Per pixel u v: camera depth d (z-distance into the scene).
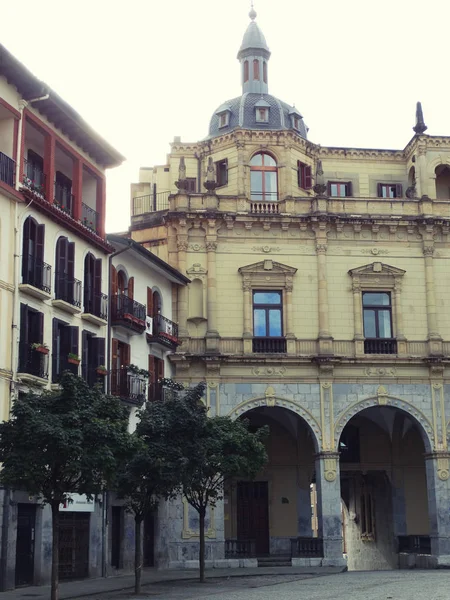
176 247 49.53
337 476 46.88
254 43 57.50
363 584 32.28
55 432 24.06
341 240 50.19
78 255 38.44
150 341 44.84
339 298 49.41
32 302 34.03
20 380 32.38
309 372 48.16
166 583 35.16
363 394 48.12
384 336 49.53
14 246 33.00
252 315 48.91
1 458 25.36
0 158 32.84
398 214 50.62
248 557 47.44
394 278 49.81
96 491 25.80
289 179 51.72
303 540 47.06
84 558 36.69
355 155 54.94
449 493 47.22
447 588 28.95
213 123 55.56
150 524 44.31
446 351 49.25
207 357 47.19
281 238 49.94
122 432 26.19
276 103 55.16
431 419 48.16
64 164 40.66
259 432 37.78
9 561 30.67
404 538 52.78
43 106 35.94
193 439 32.38
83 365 37.81
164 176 56.22
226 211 49.62
